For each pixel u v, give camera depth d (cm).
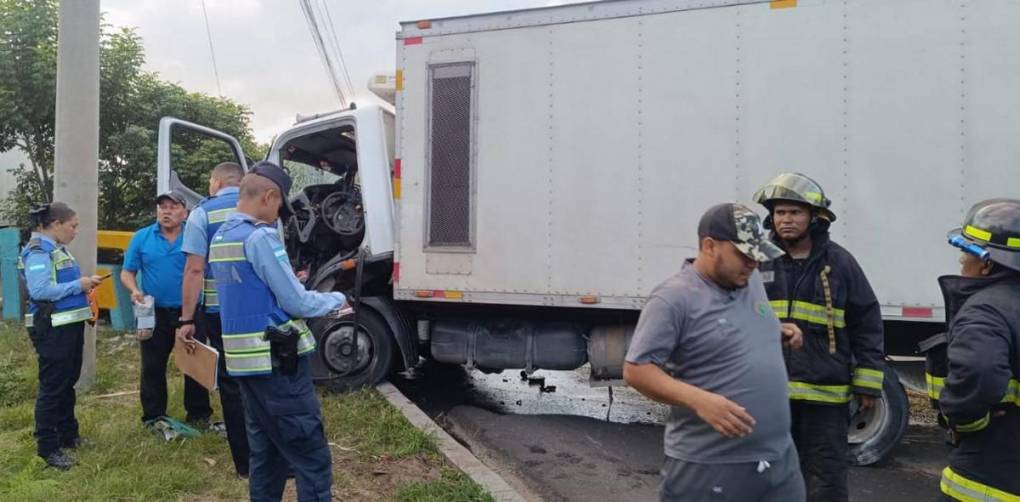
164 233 457
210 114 1383
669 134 482
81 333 420
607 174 497
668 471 236
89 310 423
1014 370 213
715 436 224
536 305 530
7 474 390
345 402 539
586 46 500
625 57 491
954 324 225
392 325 584
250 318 290
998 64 421
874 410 462
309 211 627
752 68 465
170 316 455
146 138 1173
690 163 478
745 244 216
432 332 598
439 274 542
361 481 391
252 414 302
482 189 528
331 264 611
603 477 447
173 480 376
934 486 436
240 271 291
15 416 479
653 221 486
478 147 529
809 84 455
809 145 455
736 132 468
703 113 475
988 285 226
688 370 228
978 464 221
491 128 525
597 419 581
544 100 511
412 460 425
